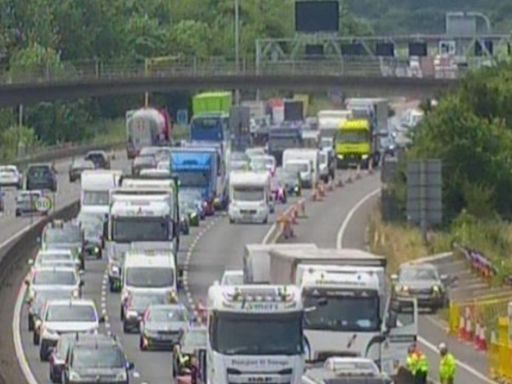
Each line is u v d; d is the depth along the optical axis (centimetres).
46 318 15900
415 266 19662
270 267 15450
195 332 14238
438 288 19225
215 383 12375
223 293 12519
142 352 16212
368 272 13450
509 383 14212
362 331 13212
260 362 12331
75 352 13600
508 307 15612
